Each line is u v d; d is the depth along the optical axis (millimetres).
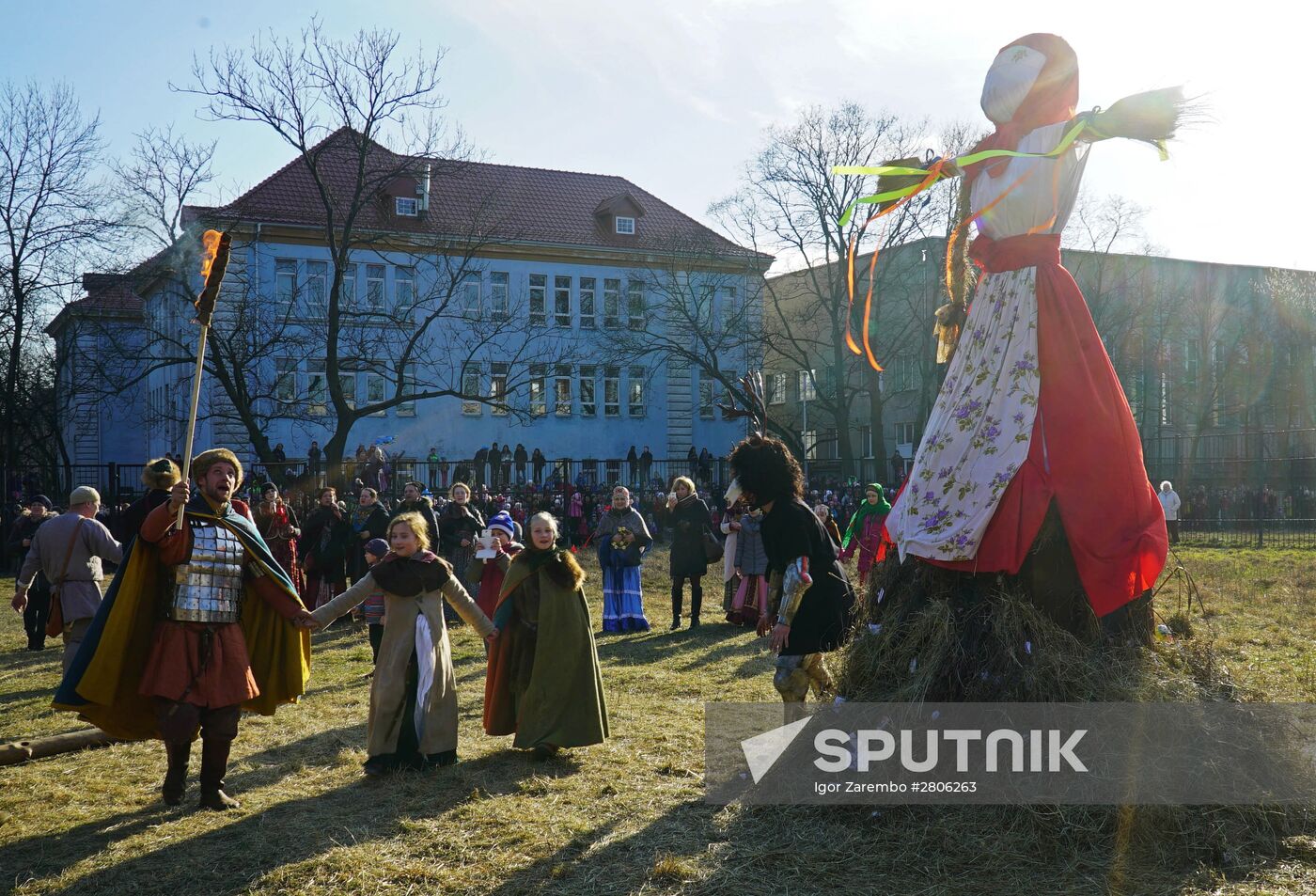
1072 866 4047
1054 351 5227
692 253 39188
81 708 5258
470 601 6305
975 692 4637
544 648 6266
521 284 41000
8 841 4906
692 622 12648
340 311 30219
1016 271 5426
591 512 26656
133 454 45469
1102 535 4902
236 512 5590
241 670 5391
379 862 4492
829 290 36781
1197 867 4039
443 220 40312
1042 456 5066
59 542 8109
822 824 4613
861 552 12930
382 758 5941
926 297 35781
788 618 5582
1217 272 46500
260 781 5879
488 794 5488
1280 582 16281
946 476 5250
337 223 37000
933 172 5598
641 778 5754
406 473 30531
